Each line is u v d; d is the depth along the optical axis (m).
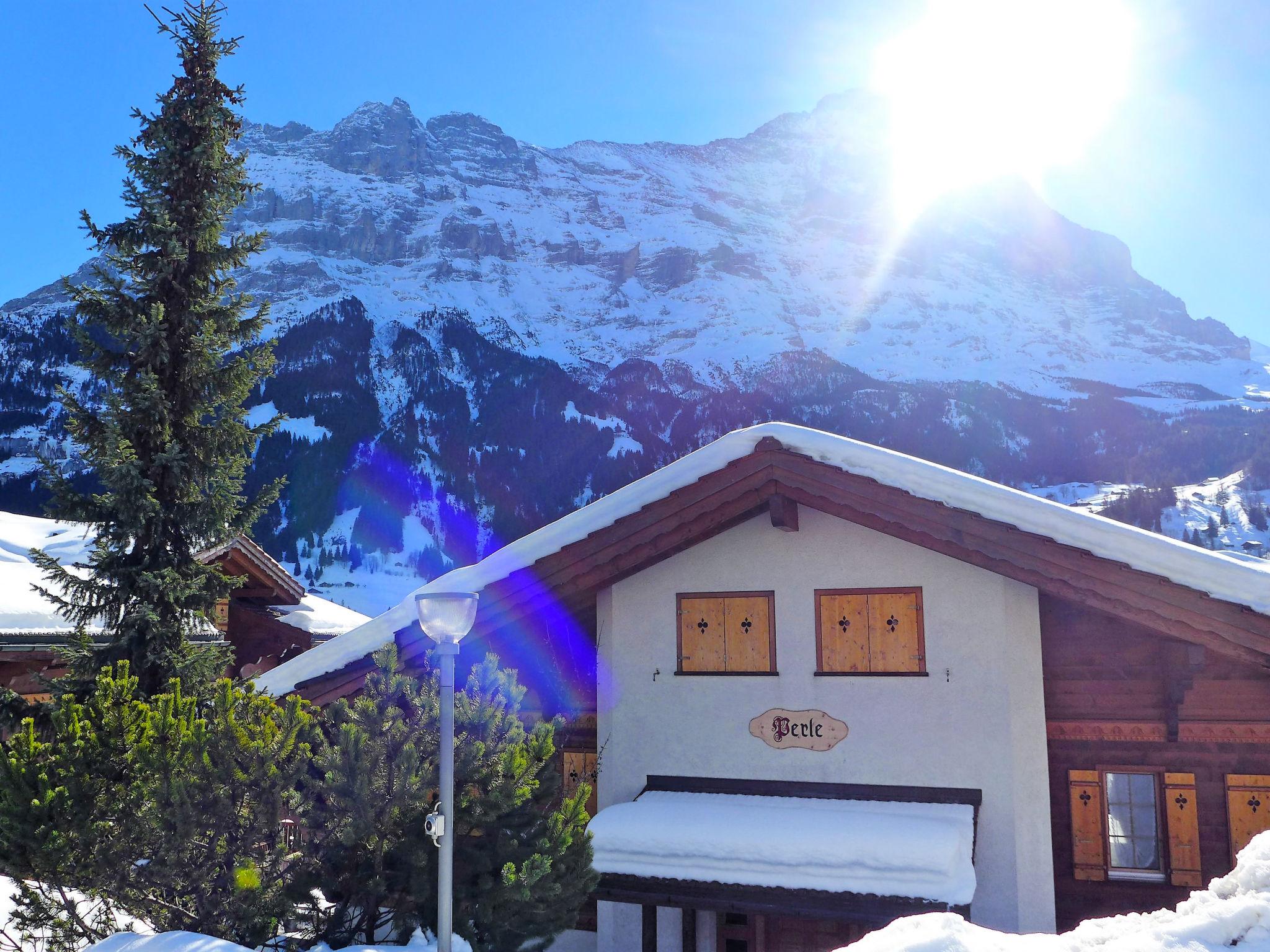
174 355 13.48
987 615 10.46
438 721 7.94
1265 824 9.65
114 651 12.40
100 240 13.53
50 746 7.50
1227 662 9.98
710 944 11.13
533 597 11.37
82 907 8.10
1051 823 10.08
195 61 14.06
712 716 11.23
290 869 7.52
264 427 13.99
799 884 9.18
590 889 8.30
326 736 8.70
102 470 12.48
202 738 7.38
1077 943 4.91
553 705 12.02
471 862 7.56
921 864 8.86
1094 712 10.30
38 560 12.51
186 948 6.36
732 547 11.47
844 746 10.70
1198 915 4.77
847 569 11.02
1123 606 9.48
